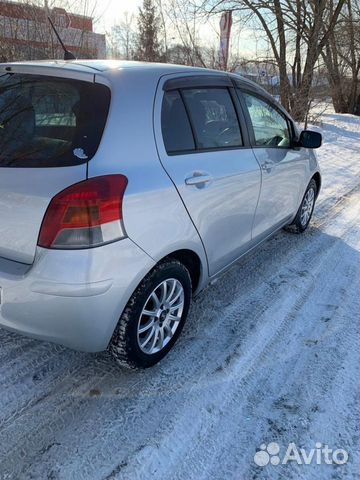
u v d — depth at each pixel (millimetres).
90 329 2176
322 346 2986
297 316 3328
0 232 2189
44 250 2057
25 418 2273
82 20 7793
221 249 3076
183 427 2279
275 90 12344
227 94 3199
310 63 12734
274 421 2346
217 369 2709
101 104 2281
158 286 2494
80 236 2045
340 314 3387
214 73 3141
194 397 2479
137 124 2359
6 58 6840
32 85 2459
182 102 2715
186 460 2102
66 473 2000
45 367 2648
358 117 19016
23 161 2188
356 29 15836
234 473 2053
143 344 2525
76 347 2252
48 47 7262
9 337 2906
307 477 2053
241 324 3180
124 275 2203
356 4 16406
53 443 2143
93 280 2082
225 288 3686
